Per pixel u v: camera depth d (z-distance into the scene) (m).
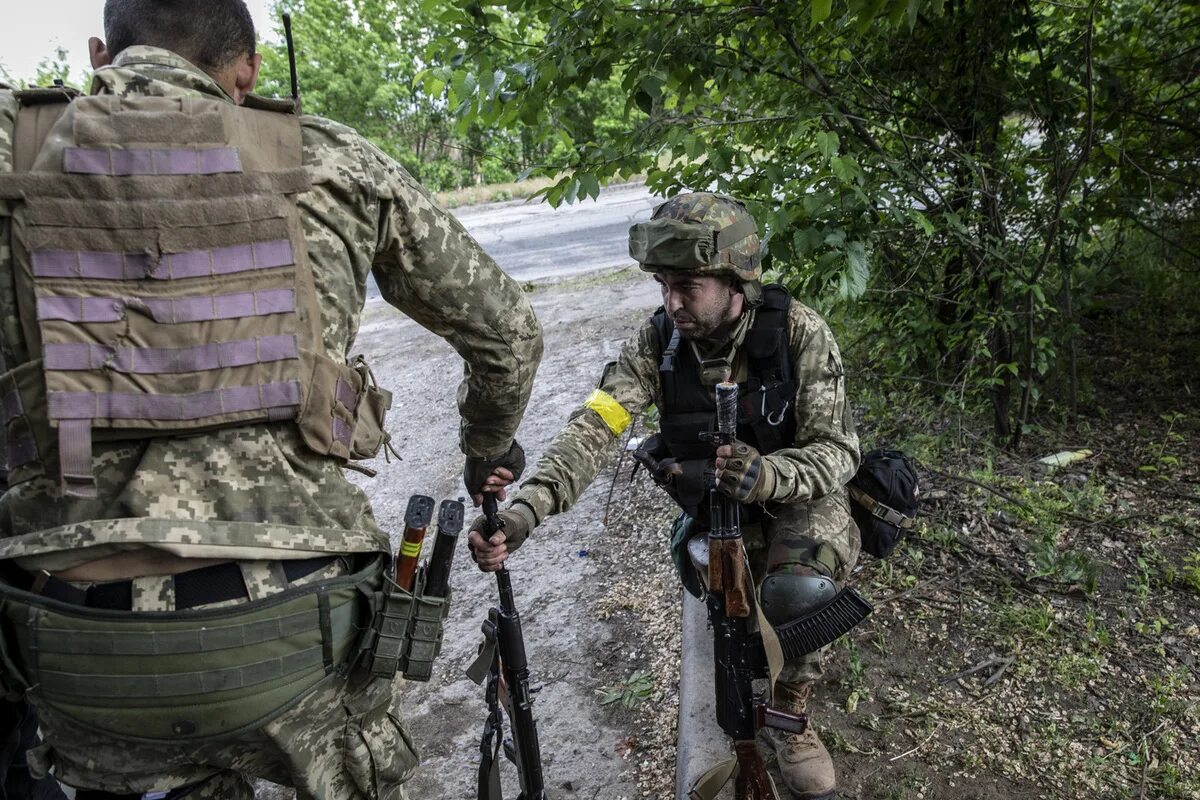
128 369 1.30
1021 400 3.82
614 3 2.90
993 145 3.71
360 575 1.48
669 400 2.29
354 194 1.46
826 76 3.50
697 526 2.43
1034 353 3.84
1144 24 3.95
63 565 1.31
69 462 1.28
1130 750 2.31
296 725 1.45
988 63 3.58
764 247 3.06
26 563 1.33
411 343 7.79
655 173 3.35
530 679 3.00
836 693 2.60
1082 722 2.41
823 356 2.21
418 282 1.58
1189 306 4.64
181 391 1.31
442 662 3.24
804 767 2.21
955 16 3.48
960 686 2.58
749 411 2.21
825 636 2.09
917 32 3.54
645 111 3.02
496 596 3.58
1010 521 3.25
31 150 1.34
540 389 5.55
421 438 5.51
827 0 2.27
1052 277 3.95
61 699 1.34
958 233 3.38
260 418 1.35
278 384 1.36
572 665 3.03
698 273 2.08
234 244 1.35
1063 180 3.66
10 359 1.34
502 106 3.15
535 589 3.55
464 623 3.45
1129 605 2.81
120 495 1.31
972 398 3.99
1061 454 3.64
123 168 1.30
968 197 3.57
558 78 3.09
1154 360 4.28
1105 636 2.67
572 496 2.15
